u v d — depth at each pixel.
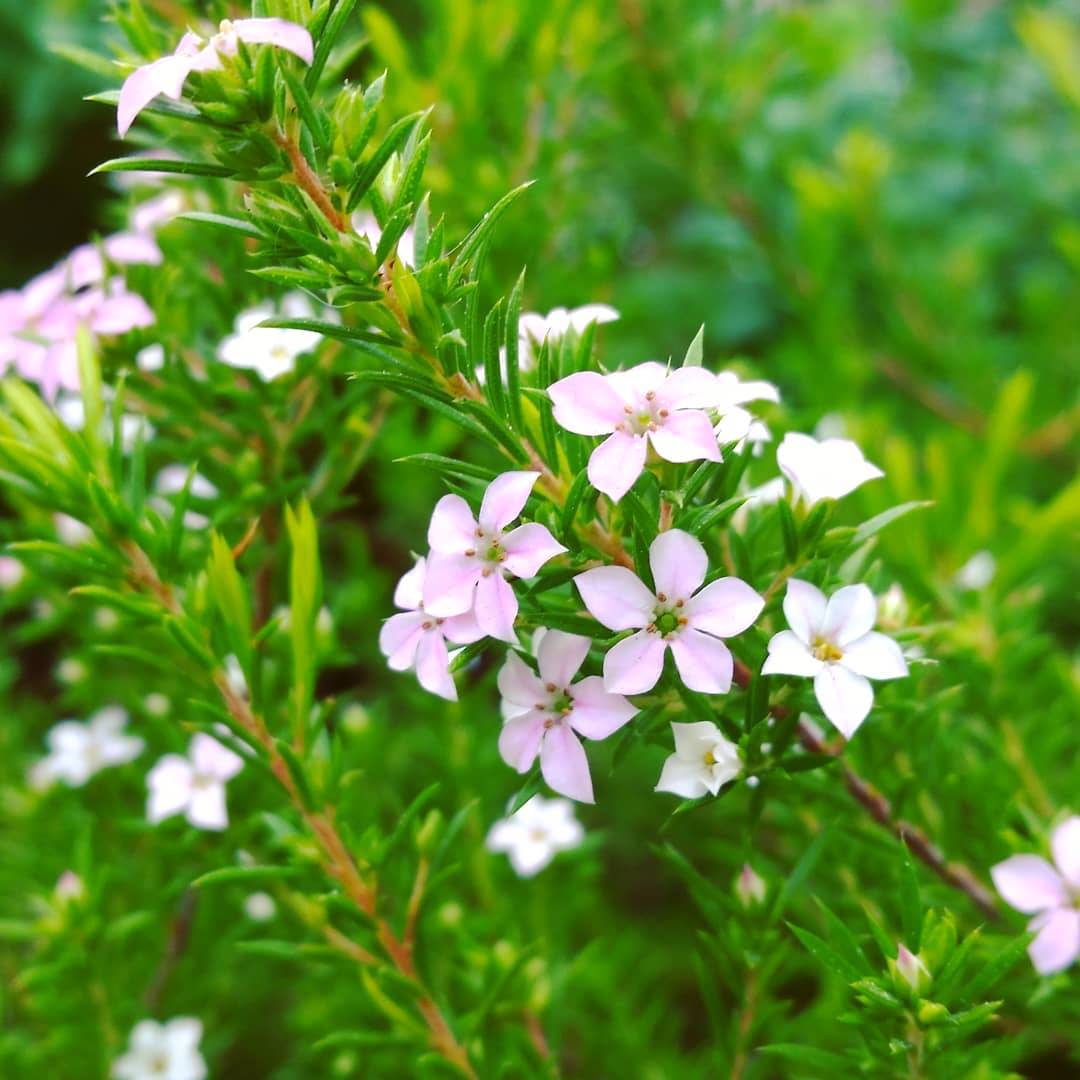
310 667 0.14
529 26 0.19
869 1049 0.13
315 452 0.22
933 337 0.28
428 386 0.12
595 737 0.12
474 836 0.18
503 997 0.16
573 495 0.12
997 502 0.23
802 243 0.25
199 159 0.16
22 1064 0.18
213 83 0.12
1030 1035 0.16
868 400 0.30
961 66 0.35
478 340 0.13
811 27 0.26
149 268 0.16
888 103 0.37
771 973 0.14
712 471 0.12
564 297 0.20
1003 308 0.35
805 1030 0.16
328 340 0.16
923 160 0.37
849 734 0.12
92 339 0.16
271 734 0.15
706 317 0.36
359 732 0.19
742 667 0.13
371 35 0.19
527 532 0.12
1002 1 0.37
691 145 0.25
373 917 0.14
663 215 0.36
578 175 0.22
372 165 0.12
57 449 0.14
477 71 0.19
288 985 0.22
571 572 0.12
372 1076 0.17
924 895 0.15
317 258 0.12
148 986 0.19
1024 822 0.15
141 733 0.20
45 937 0.17
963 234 0.34
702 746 0.13
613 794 0.26
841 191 0.26
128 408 0.16
